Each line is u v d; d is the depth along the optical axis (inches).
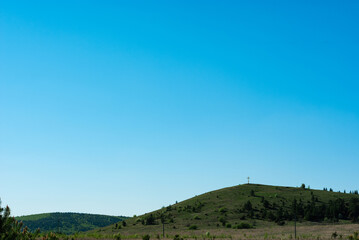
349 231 3582.7
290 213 5319.9
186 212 6018.7
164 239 3120.1
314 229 3986.2
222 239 3243.1
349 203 5403.5
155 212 6584.6
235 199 6496.1
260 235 3750.0
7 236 523.5
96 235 2876.5
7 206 550.6
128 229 5246.1
